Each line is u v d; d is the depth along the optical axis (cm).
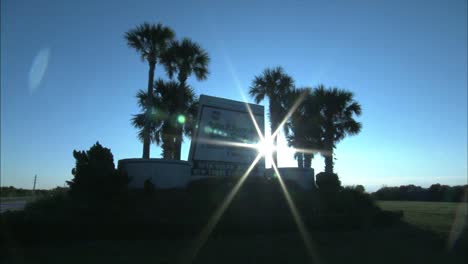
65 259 942
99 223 1190
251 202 1702
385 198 5444
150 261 952
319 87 3127
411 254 1144
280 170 2489
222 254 1057
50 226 1117
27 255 973
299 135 3162
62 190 1784
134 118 2661
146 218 1293
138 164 1814
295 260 1023
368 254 1127
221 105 2180
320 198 1919
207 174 2067
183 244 1165
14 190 5797
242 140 2209
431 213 2430
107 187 1454
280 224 1451
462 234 1522
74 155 1536
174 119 2586
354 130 3114
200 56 2622
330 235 1438
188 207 1520
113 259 957
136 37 2509
